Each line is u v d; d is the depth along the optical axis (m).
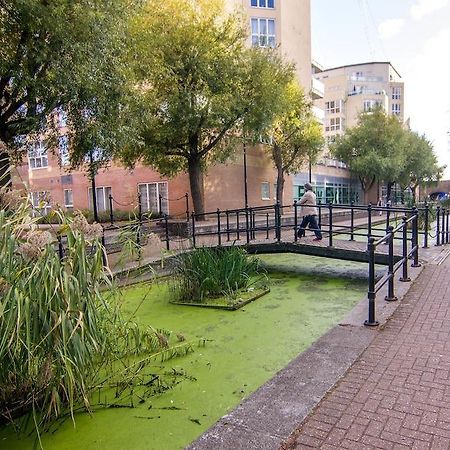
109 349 3.33
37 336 2.61
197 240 11.00
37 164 23.64
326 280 7.73
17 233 2.90
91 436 2.81
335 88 54.84
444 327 4.10
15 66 6.82
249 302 6.30
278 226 8.95
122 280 6.65
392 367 3.26
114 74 7.89
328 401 2.78
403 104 70.38
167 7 12.95
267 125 14.96
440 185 62.03
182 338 4.69
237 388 3.46
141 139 11.91
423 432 2.38
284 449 2.29
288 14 25.39
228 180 20.23
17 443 2.79
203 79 13.38
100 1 6.98
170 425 2.90
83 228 3.16
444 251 8.37
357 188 40.41
